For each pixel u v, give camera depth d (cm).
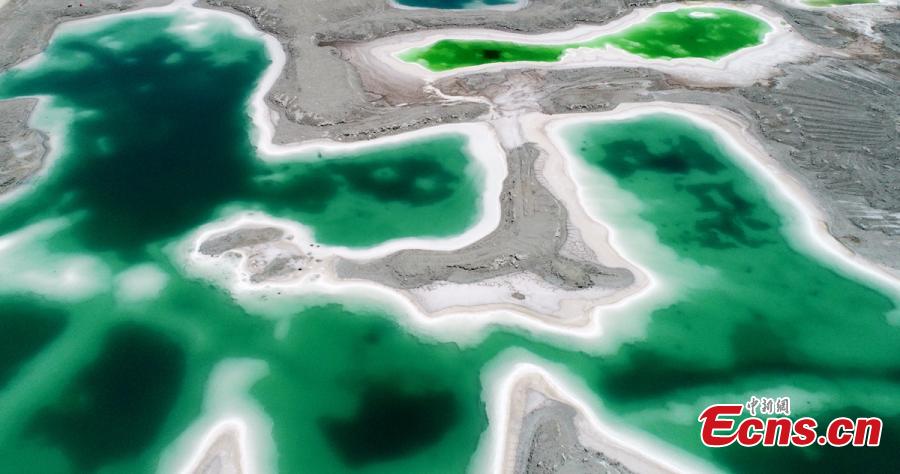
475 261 2962
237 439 2286
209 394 2434
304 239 3106
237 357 2569
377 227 3188
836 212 3312
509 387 2462
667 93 4259
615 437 2291
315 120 3891
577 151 3741
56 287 2842
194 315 2733
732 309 2797
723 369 2556
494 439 2283
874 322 2747
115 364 2533
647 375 2522
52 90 4144
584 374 2514
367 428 2330
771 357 2606
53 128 3788
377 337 2647
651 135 3884
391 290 2842
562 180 3509
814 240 3147
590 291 2848
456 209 3303
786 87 4278
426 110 4019
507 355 2578
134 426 2319
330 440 2288
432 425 2341
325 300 2794
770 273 2969
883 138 3756
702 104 4159
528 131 3894
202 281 2878
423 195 3400
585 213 3284
